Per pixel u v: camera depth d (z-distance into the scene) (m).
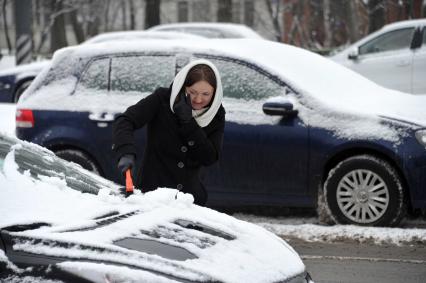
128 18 118.69
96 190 10.84
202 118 12.45
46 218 8.98
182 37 43.44
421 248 18.97
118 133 12.06
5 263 8.25
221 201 21.59
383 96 22.30
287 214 22.92
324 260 17.92
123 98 22.16
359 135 20.28
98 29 102.81
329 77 22.36
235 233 9.94
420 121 20.33
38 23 96.81
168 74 22.20
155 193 10.41
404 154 19.94
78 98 22.36
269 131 20.98
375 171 20.17
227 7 74.69
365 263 17.67
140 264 8.26
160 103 12.55
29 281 8.11
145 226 9.33
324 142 20.58
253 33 48.62
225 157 21.30
